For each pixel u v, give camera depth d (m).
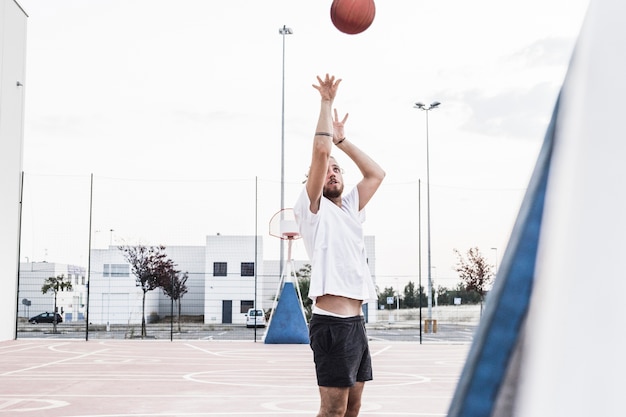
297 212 3.20
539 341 0.64
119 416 6.39
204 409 6.86
